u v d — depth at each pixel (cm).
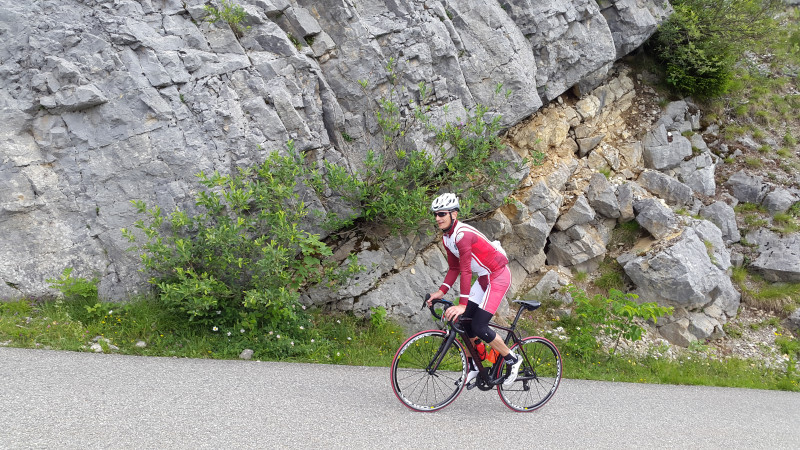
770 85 1164
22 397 385
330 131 717
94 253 593
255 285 593
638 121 1006
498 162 763
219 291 577
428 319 725
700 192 961
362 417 411
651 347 785
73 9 618
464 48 802
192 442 338
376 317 690
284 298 575
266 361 554
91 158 597
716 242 880
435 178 752
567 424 451
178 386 443
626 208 892
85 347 514
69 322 543
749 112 1098
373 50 728
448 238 434
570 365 692
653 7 1008
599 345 754
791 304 875
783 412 581
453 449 368
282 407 417
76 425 348
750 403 606
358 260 716
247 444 342
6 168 571
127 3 632
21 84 590
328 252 597
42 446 314
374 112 732
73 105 587
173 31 641
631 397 572
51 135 588
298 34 719
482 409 464
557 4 865
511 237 832
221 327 584
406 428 398
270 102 654
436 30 761
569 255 860
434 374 450
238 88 647
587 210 862
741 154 1033
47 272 577
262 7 698
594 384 618
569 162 908
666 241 848
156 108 604
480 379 459
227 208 611
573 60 894
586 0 902
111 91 601
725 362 783
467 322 447
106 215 596
